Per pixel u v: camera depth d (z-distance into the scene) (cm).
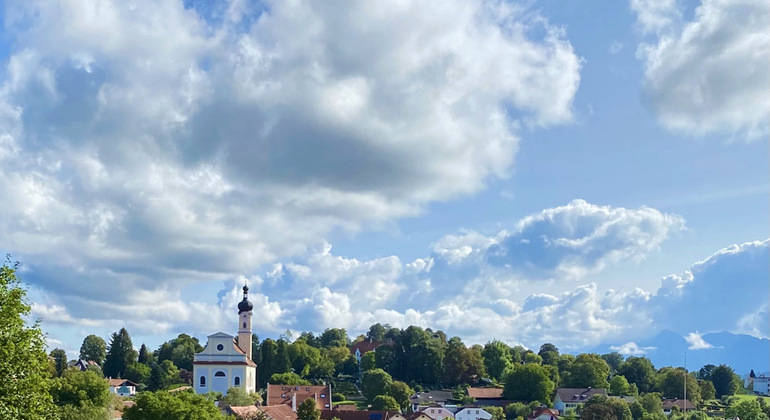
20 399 5447
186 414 10075
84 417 11494
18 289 5688
